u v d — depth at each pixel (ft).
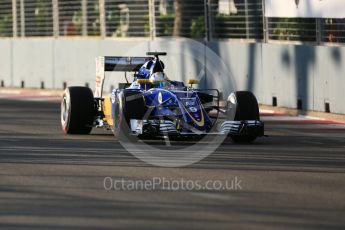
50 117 139.44
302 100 143.84
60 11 203.21
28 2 210.38
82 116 111.04
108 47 188.44
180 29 180.55
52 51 202.39
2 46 216.74
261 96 154.61
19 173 79.61
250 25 161.38
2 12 217.36
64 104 113.39
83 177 77.15
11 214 60.95
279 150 97.96
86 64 193.57
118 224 57.47
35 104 167.02
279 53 149.07
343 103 133.90
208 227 56.59
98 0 196.54
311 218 59.82
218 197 67.46
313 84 140.87
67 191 70.08
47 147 99.04
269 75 152.15
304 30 150.10
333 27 140.46
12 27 215.31
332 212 61.93
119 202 65.26
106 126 108.78
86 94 111.75
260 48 154.30
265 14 155.43
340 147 102.22
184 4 179.32
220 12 167.12
